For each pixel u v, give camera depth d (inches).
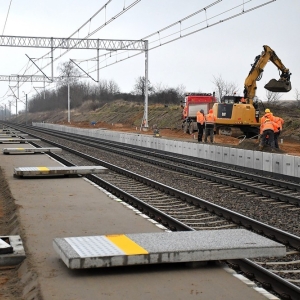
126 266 286.5
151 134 1909.4
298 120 1701.5
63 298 240.7
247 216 484.7
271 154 815.1
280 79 1352.1
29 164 893.8
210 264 294.0
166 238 311.7
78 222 421.7
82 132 2219.5
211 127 1320.1
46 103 5206.7
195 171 815.7
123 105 3567.9
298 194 633.0
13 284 276.7
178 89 3720.5
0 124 4045.3
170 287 256.5
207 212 506.9
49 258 306.7
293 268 325.1
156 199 583.2
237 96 1578.5
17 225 411.8
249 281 268.4
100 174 791.7
